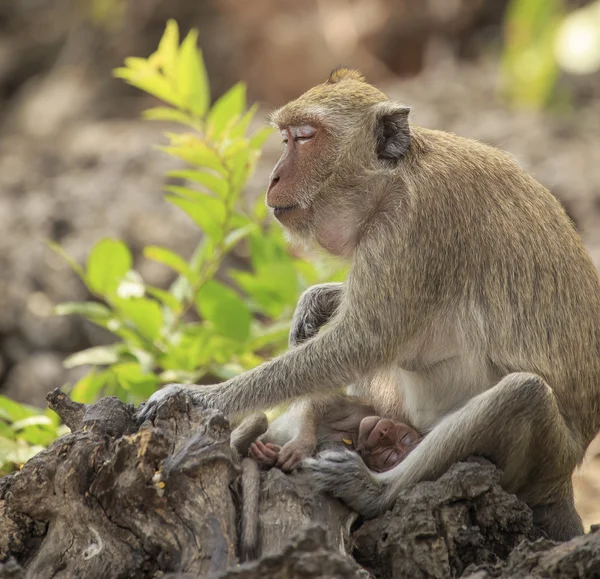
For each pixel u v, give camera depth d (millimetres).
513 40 28641
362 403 11195
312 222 10781
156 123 30672
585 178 23312
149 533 8562
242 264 21422
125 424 9383
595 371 10469
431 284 10242
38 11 37969
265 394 10289
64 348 21078
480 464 9359
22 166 27938
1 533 8961
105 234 22078
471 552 9156
